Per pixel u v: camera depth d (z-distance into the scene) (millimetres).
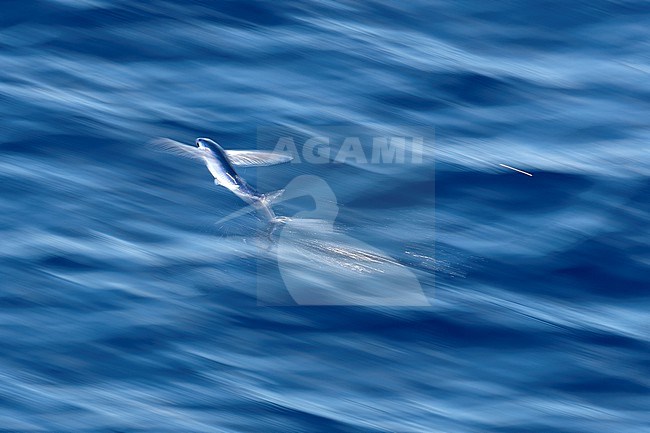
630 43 96000
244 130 84250
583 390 65375
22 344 66500
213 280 71438
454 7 99625
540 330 69250
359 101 88188
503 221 77875
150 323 68250
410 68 92000
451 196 79688
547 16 98750
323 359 66875
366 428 62469
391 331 68875
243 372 65625
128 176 79375
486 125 86688
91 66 90562
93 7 96562
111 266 72062
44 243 73562
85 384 64375
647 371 66625
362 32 96125
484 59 93812
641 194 80312
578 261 74750
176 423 62188
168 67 90688
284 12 97750
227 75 90000
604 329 69500
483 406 64188
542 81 91500
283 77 90188
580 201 79562
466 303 71062
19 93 86938
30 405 62938
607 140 85500
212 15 96750
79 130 83312
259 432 61969
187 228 75375
